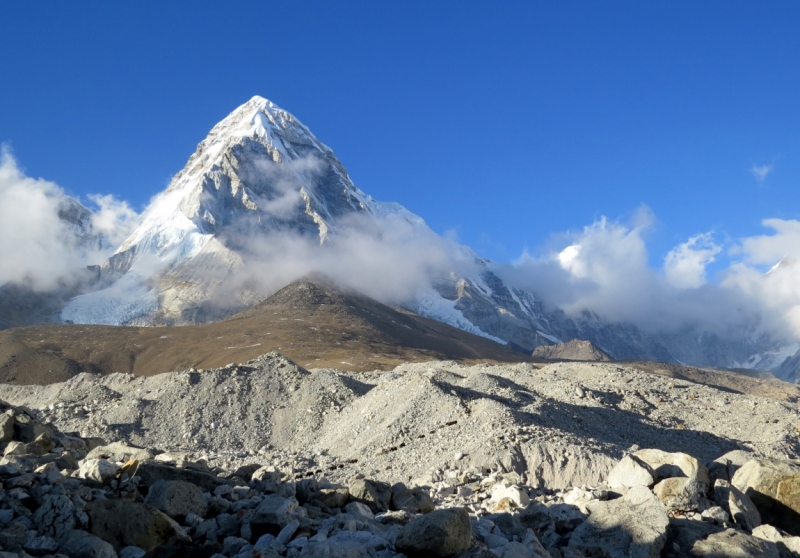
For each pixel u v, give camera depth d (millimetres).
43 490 15117
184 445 45031
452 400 40719
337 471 34844
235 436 47281
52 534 13461
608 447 34438
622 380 54750
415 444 36938
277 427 48562
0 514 13930
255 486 19000
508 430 34969
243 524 14922
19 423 21797
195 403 50656
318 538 13633
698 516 17656
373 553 13289
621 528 15961
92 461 17312
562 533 17172
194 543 14281
